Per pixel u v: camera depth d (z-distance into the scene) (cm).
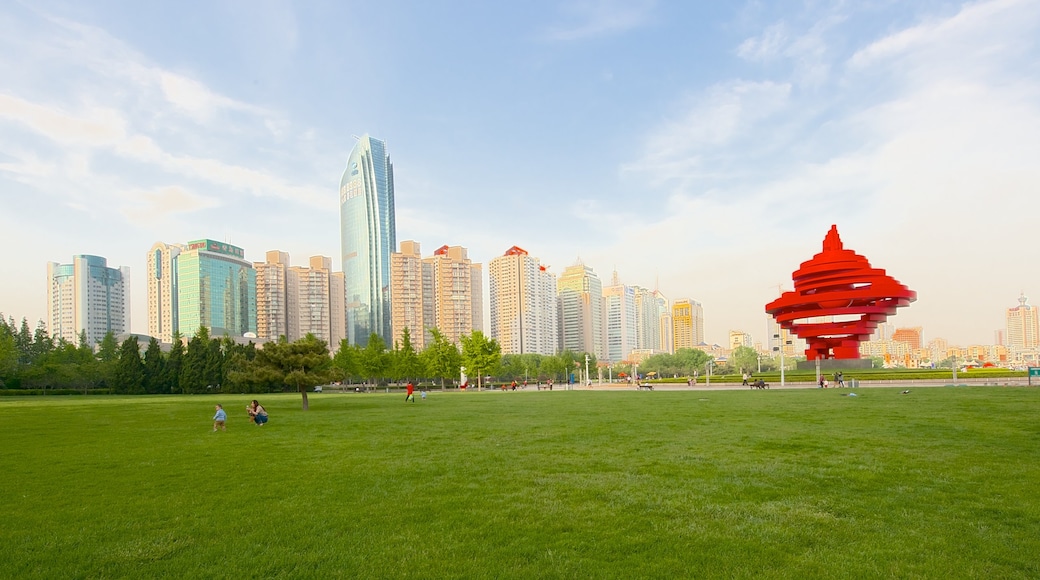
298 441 2228
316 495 1259
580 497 1220
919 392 4781
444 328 18100
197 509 1146
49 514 1113
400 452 1895
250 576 791
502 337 19950
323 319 18600
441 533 973
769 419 2823
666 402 4394
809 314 8300
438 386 12912
